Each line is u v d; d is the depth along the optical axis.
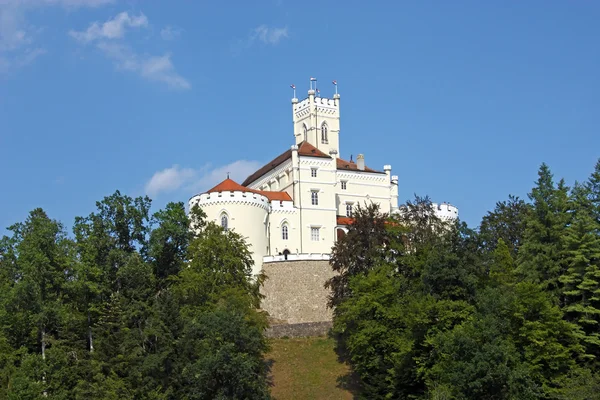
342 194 147.12
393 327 98.31
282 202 139.38
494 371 81.38
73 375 90.88
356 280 105.06
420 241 109.81
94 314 104.75
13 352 94.75
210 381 87.44
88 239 108.69
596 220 99.88
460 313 90.00
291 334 117.88
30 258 105.00
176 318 92.00
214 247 112.12
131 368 87.31
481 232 133.25
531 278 96.81
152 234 114.00
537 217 102.81
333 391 105.12
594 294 92.38
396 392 94.94
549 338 86.25
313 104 158.12
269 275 126.88
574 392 82.25
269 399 90.69
